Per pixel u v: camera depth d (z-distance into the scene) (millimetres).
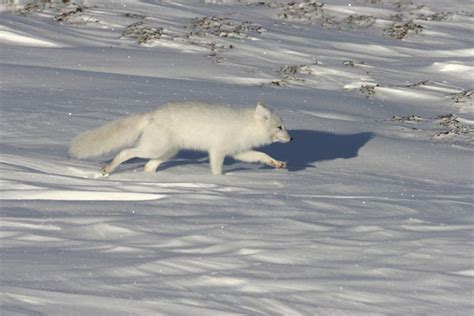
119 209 10297
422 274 7914
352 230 9688
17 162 12758
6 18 31891
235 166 14719
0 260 7688
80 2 37156
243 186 12617
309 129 17859
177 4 40406
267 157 13852
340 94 24422
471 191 13281
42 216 9758
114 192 11320
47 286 6891
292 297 7102
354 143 16984
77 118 16344
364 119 20781
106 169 12852
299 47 32500
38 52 26281
